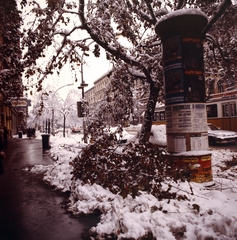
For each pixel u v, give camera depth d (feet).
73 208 16.26
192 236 10.89
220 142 51.90
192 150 18.21
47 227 13.61
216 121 66.64
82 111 59.11
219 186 18.30
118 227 12.52
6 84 27.25
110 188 16.96
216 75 40.60
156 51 36.06
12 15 24.41
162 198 14.97
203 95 18.83
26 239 12.28
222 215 12.32
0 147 34.19
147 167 16.92
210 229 10.89
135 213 13.12
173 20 18.31
